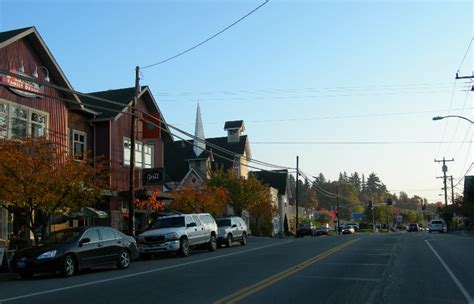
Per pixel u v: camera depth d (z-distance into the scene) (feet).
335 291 41.11
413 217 522.88
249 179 161.17
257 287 43.11
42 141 67.67
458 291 41.27
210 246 91.86
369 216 447.42
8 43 80.84
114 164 106.11
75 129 101.09
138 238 81.30
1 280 54.75
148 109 119.24
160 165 124.47
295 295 39.14
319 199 552.00
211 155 183.21
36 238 66.33
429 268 57.52
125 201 110.11
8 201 64.28
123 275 54.39
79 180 68.54
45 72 90.33
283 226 243.40
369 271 54.70
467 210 180.14
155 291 41.65
